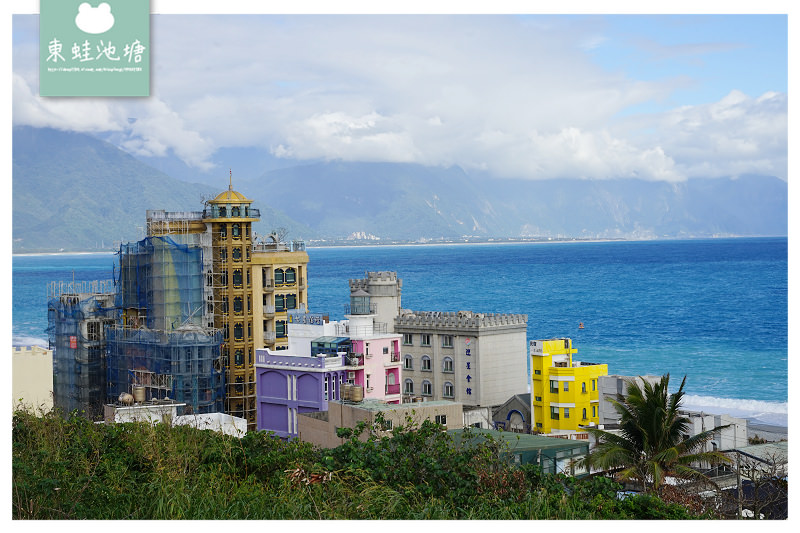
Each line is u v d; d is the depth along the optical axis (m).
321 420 80.75
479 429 77.44
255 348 133.00
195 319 130.25
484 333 131.12
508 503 50.03
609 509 50.66
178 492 45.31
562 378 116.69
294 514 44.28
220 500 45.22
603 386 105.88
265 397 111.38
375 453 54.41
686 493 64.56
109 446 54.09
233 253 132.62
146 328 127.44
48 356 107.56
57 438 55.84
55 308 135.38
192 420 86.31
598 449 67.38
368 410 75.12
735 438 93.75
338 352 109.31
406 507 47.00
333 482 48.00
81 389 130.38
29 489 45.50
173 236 133.88
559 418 116.88
